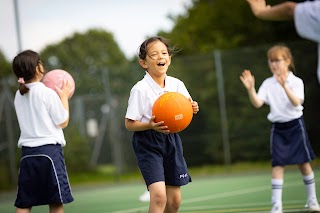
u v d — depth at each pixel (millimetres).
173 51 5629
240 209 7605
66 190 5387
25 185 5340
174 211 5461
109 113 14609
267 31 18562
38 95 5406
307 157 6766
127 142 14883
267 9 4105
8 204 10906
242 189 10234
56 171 5324
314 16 3955
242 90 14359
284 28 18109
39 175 5320
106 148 14875
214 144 14570
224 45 19141
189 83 14805
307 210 7012
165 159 5312
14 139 14188
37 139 5355
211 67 14680
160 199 5074
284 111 6832
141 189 11898
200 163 14680
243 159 14375
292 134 6820
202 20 20578
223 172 14297
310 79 13859
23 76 5465
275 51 6969
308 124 13938
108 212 8344
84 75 15039
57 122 5398
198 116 14734
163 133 5227
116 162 14609
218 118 14578
